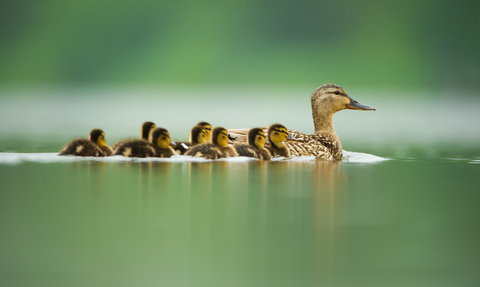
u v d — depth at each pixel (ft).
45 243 26.14
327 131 54.39
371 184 38.01
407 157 52.95
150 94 192.75
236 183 36.96
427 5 233.55
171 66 234.17
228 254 25.14
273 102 155.12
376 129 89.97
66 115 108.37
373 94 189.16
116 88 224.94
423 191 36.17
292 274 23.65
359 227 28.60
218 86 231.30
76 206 31.17
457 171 44.06
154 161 43.50
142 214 29.99
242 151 46.19
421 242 26.96
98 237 26.73
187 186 35.76
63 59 233.55
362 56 234.99
